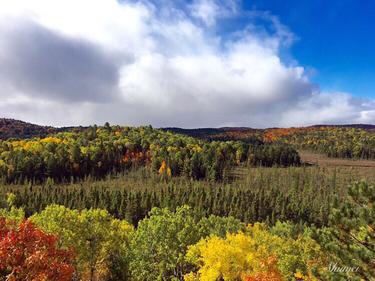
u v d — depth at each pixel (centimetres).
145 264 4228
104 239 4569
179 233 4300
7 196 12575
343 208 1588
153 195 13188
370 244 1545
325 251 1664
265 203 12606
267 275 3028
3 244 1661
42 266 1689
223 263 3659
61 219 4231
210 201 12506
